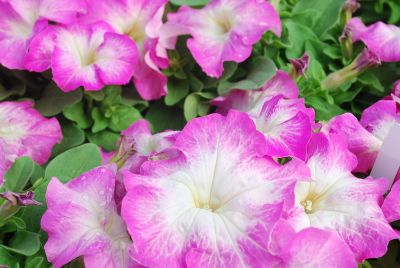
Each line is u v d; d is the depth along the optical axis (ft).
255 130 1.42
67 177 1.54
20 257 1.41
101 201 1.40
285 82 1.79
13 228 1.44
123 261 1.34
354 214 1.42
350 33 1.86
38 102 1.77
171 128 1.86
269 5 1.82
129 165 1.52
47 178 1.53
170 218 1.34
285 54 1.92
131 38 1.84
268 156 1.43
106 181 1.41
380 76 1.91
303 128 1.47
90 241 1.34
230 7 1.83
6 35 1.72
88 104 1.79
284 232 1.32
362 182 1.47
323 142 1.49
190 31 1.81
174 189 1.37
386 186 1.47
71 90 1.72
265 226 1.32
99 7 1.80
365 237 1.39
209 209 1.39
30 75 1.82
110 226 1.39
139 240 1.30
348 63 1.89
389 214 1.44
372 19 2.09
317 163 1.47
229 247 1.31
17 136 1.65
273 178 1.39
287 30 1.92
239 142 1.42
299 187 1.43
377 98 1.91
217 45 1.80
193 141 1.42
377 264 1.50
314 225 1.40
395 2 2.06
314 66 1.83
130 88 1.90
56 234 1.36
